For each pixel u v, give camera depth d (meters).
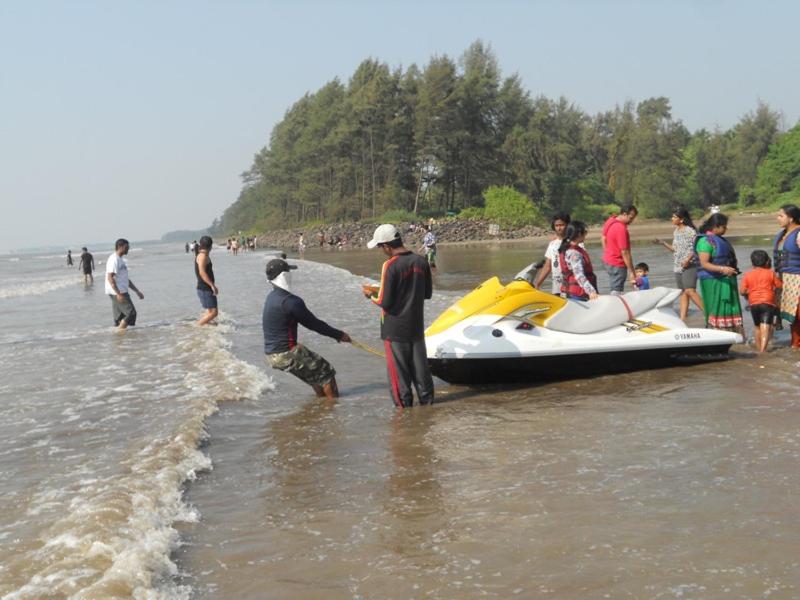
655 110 140.38
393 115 99.56
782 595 3.16
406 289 6.87
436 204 109.38
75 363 10.32
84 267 32.22
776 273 9.10
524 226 81.31
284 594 3.44
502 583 3.40
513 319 7.62
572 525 3.98
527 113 108.56
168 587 3.54
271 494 4.79
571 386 7.50
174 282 29.62
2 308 21.14
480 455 5.32
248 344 11.38
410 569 3.60
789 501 4.13
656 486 4.47
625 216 11.59
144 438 6.11
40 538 4.10
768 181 112.19
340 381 8.36
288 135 135.62
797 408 6.03
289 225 136.38
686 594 3.20
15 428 6.75
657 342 7.87
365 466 5.25
